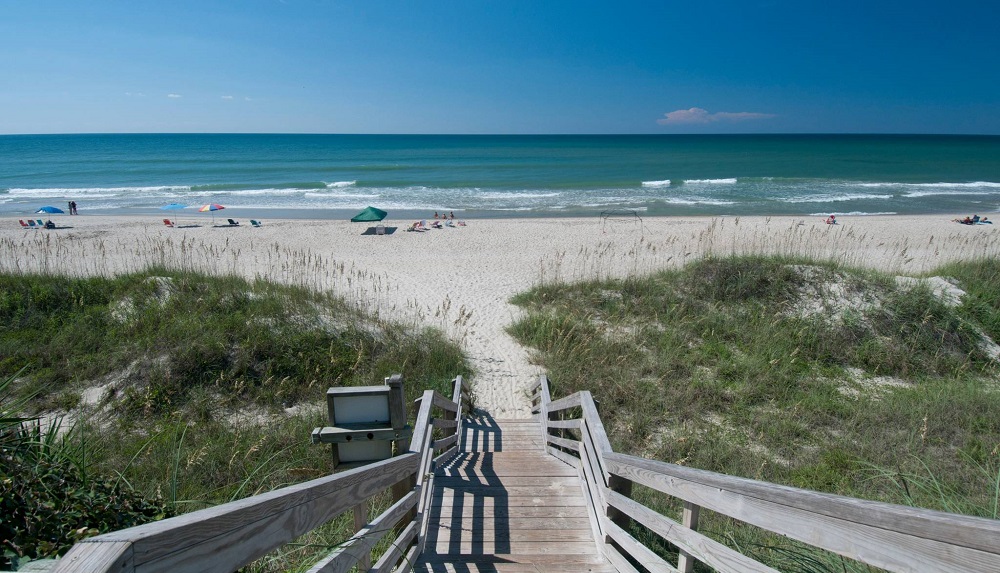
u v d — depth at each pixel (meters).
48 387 7.07
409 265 17.36
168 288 9.75
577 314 10.78
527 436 6.91
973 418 6.34
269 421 6.71
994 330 9.11
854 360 8.59
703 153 88.06
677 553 3.38
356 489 2.14
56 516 2.11
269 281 11.41
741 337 9.23
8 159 69.31
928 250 18.39
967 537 1.01
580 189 41.84
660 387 7.76
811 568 2.45
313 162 66.56
